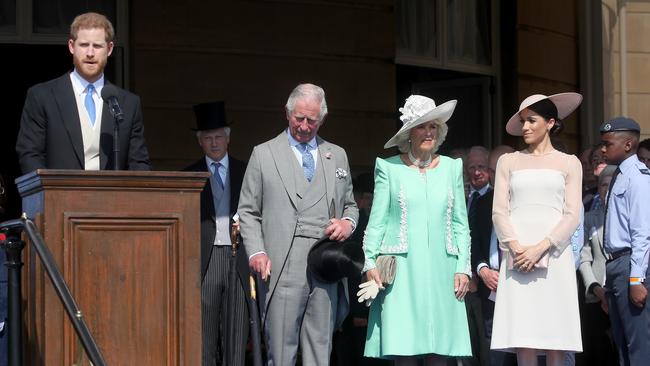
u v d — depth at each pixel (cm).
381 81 1834
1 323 952
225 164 1295
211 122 1288
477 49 2048
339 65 1797
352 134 1803
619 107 2398
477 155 1410
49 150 984
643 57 2434
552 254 1130
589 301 1377
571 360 1238
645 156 1427
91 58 988
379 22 1836
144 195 855
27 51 1788
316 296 1103
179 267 861
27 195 890
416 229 1118
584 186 1526
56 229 833
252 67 1728
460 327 1123
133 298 852
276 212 1112
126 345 849
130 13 1686
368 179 1491
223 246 1262
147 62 1666
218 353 1271
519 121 1187
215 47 1703
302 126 1116
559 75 2166
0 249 957
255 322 1097
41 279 837
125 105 993
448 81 2077
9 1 1684
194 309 865
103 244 846
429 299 1109
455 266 1128
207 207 1270
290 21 1761
